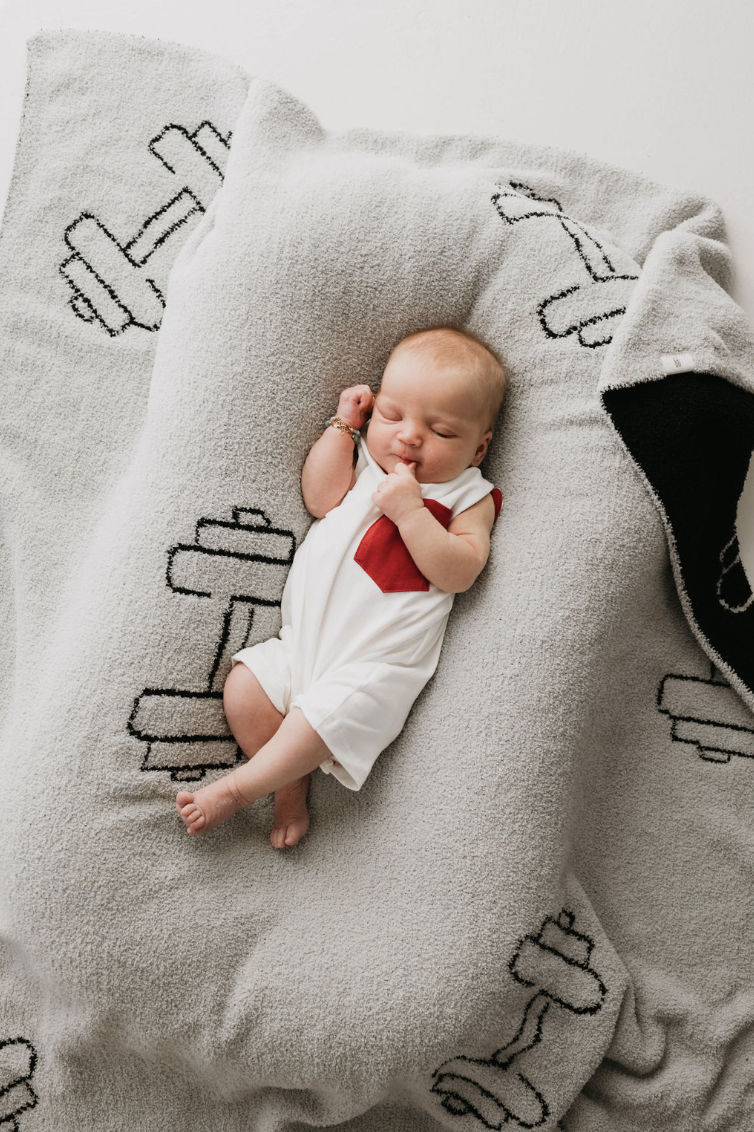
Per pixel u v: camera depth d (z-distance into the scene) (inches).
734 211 55.6
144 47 55.3
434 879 42.1
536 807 42.6
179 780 43.5
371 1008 40.4
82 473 51.9
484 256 47.2
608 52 57.6
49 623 49.9
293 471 46.9
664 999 46.1
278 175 48.9
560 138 57.2
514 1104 43.2
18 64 58.4
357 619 43.8
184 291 47.7
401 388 44.3
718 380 46.0
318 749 42.1
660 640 49.5
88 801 41.7
